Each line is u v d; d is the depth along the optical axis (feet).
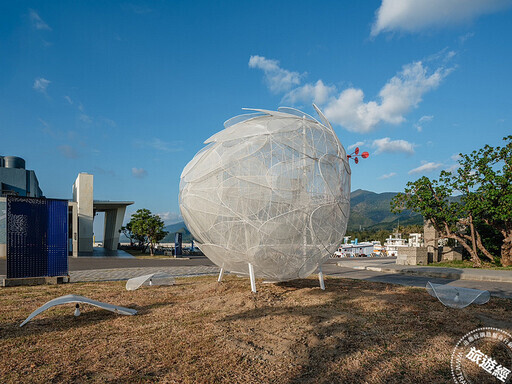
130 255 113.70
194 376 15.37
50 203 44.06
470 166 64.28
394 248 156.87
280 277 32.81
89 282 44.42
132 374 15.67
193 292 34.96
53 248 43.91
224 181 29.25
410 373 15.67
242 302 28.45
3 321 24.47
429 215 69.97
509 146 61.05
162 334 21.18
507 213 57.31
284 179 28.55
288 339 20.01
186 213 33.58
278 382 14.85
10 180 140.15
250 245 29.53
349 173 34.88
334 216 31.30
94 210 150.51
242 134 30.48
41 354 18.11
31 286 40.50
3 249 90.94
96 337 20.84
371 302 28.94
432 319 23.65
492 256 66.18
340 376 15.35
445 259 75.82
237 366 16.39
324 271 60.64
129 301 30.96
